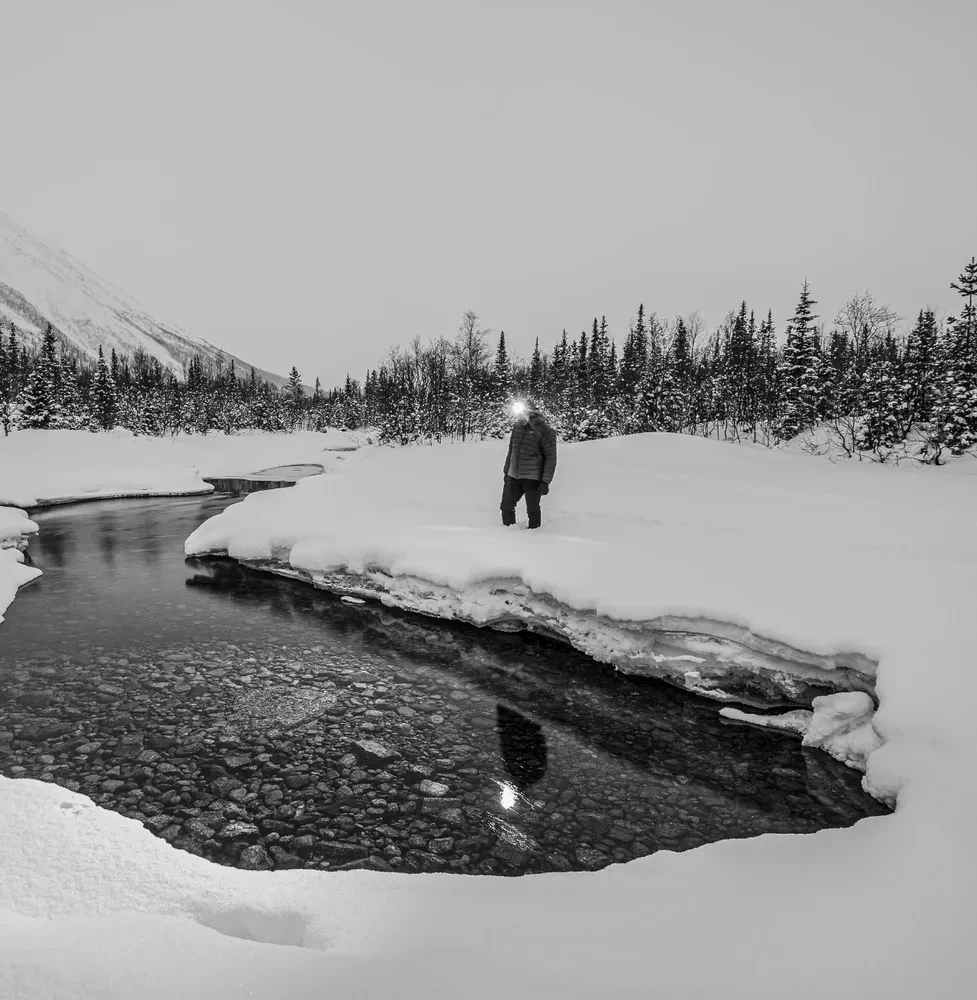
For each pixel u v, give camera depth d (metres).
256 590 9.48
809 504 10.36
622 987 1.94
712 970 2.07
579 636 6.83
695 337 52.22
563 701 5.84
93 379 49.62
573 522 9.39
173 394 60.12
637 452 19.31
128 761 4.62
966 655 4.55
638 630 6.29
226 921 2.59
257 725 5.25
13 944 2.03
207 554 11.60
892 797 3.90
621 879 3.08
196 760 4.66
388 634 7.52
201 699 5.72
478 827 3.96
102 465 25.69
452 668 6.55
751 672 5.67
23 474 21.92
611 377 44.94
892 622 5.18
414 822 3.99
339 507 11.73
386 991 1.83
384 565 8.74
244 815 4.00
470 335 47.31
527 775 4.59
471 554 8.01
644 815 4.14
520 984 1.92
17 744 4.84
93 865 3.00
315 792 4.29
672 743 5.11
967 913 2.40
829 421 26.30
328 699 5.78
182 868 3.01
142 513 17.94
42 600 8.95
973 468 17.50
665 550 7.50
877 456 19.94
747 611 5.75
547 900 2.77
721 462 17.78
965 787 3.38
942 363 23.39
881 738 4.58
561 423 32.50
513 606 7.46
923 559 6.55
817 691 5.38
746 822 4.07
